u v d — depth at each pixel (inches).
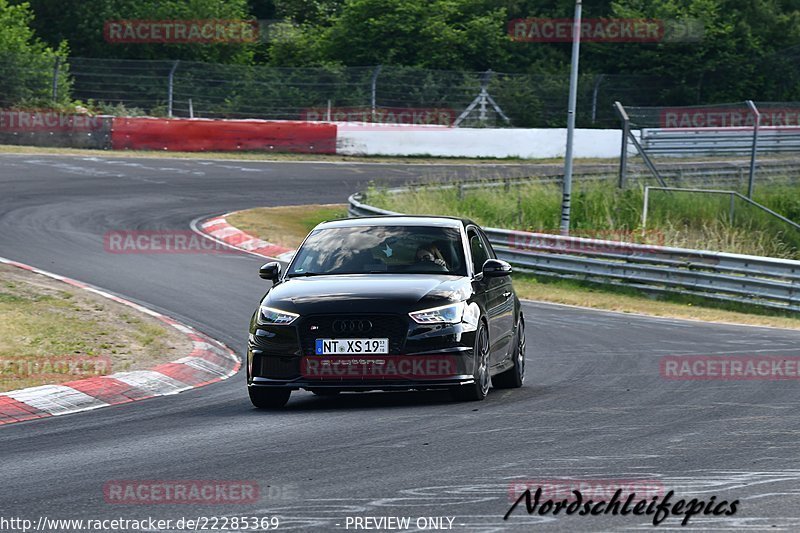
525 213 4192.9
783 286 2874.0
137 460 1080.8
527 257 3457.2
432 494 893.2
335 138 6186.0
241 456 1083.9
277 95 6697.8
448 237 1549.0
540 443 1120.2
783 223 4210.1
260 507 861.8
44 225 3563.0
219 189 4768.7
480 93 7037.4
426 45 7829.7
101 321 2117.4
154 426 1309.1
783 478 936.9
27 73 6008.9
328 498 886.4
